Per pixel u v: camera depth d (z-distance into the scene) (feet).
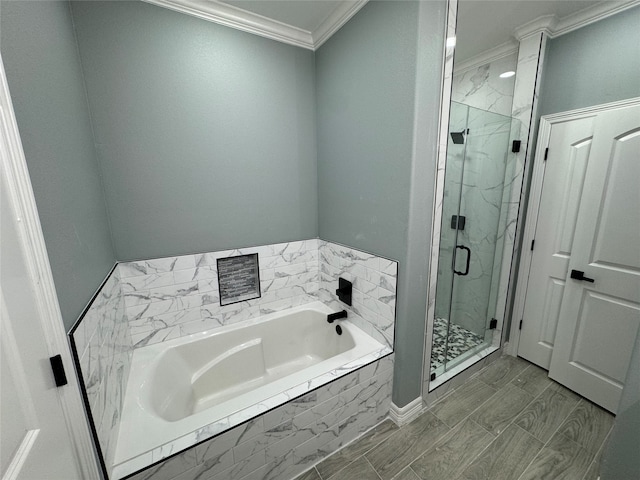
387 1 4.24
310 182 6.80
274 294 6.72
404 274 4.64
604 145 5.10
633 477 3.24
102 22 4.27
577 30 5.41
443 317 6.00
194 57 5.03
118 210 4.80
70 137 3.31
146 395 4.15
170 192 5.20
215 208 5.70
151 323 5.36
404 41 4.05
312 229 7.04
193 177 5.37
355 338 5.56
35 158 2.30
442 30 4.08
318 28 5.76
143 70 4.66
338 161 5.94
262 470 3.87
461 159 5.48
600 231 5.26
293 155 6.44
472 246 6.50
